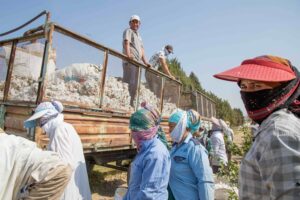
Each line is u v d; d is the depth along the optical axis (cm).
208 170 273
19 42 430
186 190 277
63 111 397
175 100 818
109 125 496
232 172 375
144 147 244
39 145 357
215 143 725
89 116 447
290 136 126
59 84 406
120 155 594
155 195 228
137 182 244
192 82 2122
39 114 302
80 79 441
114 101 529
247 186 147
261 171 135
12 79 431
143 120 244
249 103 156
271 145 129
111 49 494
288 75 147
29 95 395
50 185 201
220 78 178
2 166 191
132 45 714
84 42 437
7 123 415
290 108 145
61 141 298
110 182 714
